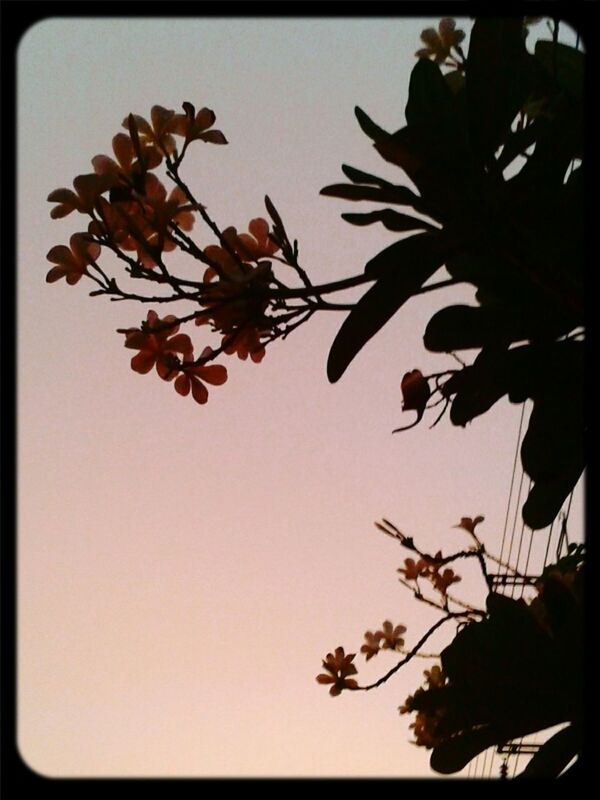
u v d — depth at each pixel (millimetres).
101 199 1532
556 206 1553
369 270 1547
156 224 1533
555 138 1561
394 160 1558
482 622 1682
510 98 1548
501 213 1537
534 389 1603
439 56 1809
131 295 1553
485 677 1667
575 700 1640
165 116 1543
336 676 2010
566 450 1586
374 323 1557
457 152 1549
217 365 1643
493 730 1666
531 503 1673
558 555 1892
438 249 1546
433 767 1669
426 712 1700
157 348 1634
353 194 1600
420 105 1568
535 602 1789
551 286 1551
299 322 1570
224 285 1532
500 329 1627
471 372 1610
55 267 1551
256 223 1586
